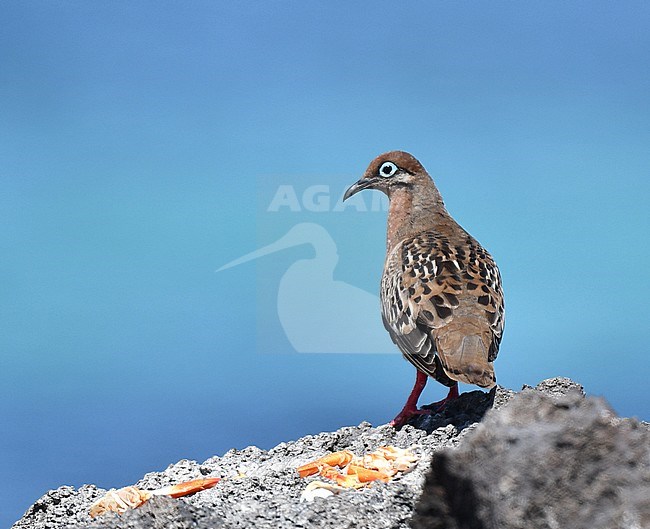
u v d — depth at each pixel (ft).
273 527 31.19
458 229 54.19
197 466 45.70
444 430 43.52
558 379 45.98
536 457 24.99
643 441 25.16
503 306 47.88
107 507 38.58
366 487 35.22
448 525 25.93
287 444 48.01
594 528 23.90
